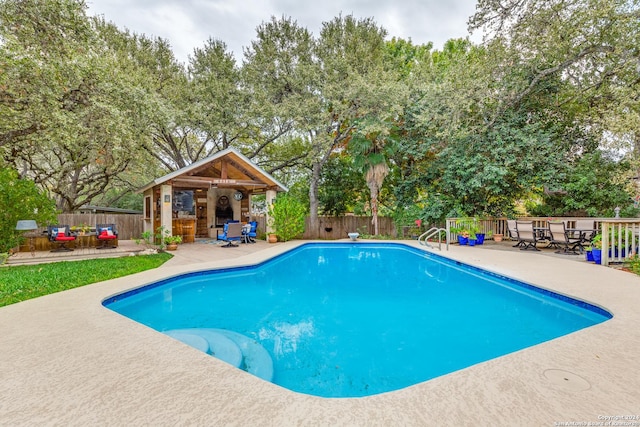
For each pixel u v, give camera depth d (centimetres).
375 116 1430
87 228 1053
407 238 1548
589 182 1124
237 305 555
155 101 1189
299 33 1579
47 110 872
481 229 1330
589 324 451
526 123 1229
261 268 872
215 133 1620
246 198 1684
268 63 1566
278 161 1886
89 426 187
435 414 198
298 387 295
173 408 205
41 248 1000
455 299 588
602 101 1110
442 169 1423
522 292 589
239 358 337
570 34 973
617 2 870
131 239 1450
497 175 1191
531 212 1452
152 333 341
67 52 872
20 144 1201
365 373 320
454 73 1265
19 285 563
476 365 265
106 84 970
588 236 948
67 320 381
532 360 273
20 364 268
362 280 755
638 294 482
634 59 919
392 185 1773
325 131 1523
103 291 519
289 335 419
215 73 1636
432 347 380
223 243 1347
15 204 858
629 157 887
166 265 784
